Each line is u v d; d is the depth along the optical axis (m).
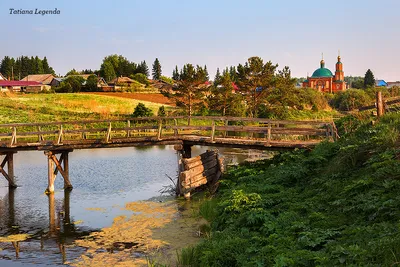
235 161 26.73
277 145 18.34
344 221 9.41
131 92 95.81
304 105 75.12
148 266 10.52
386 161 11.08
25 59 153.62
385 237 7.36
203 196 18.34
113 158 32.69
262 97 58.53
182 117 20.44
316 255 7.64
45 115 55.31
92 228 14.54
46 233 14.12
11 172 22.20
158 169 27.11
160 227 14.23
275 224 10.32
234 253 9.42
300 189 13.41
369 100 75.00
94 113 59.19
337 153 14.70
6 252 12.27
